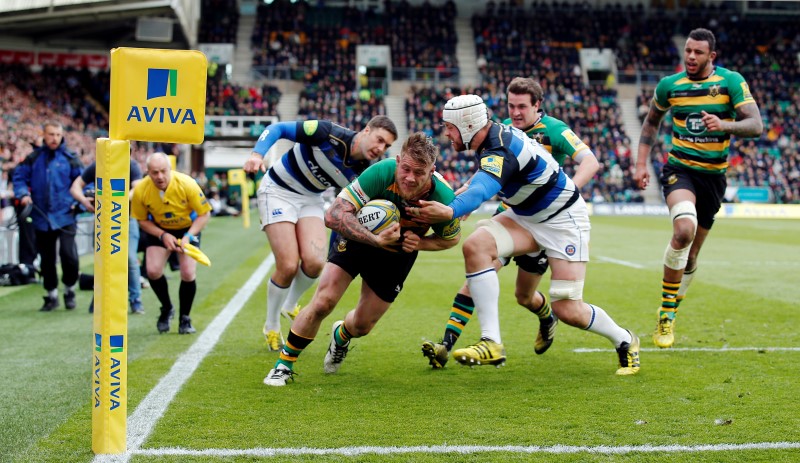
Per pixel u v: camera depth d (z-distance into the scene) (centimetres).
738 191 6769
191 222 1319
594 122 7225
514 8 8406
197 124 649
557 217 959
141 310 1564
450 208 814
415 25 7962
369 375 1003
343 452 688
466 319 1073
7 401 877
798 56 8131
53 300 1625
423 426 767
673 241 1183
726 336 1287
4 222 2580
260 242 3381
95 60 6359
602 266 2481
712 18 8612
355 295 1816
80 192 1515
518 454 683
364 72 7619
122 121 646
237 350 1172
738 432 747
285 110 7100
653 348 1186
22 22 4847
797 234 4069
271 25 7794
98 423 682
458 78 7456
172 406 842
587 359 1105
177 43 6744
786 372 1007
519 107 1076
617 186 6838
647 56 8012
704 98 1220
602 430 754
